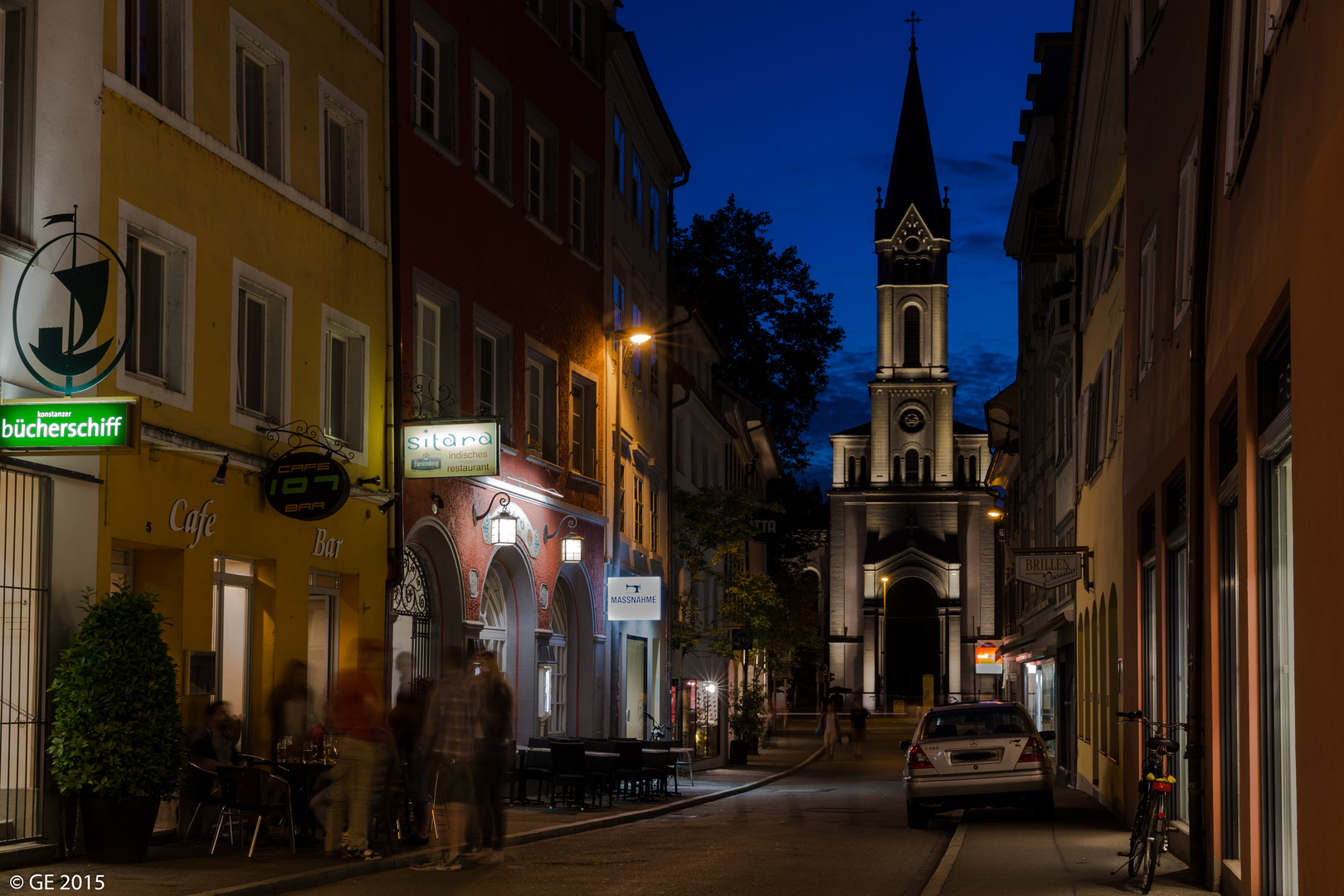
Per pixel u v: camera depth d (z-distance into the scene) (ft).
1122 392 66.39
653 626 112.16
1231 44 36.06
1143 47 58.23
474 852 49.16
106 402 39.22
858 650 337.52
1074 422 100.01
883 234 349.61
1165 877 42.93
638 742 75.41
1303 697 26.27
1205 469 40.68
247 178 54.60
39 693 41.63
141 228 47.55
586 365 93.81
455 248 73.72
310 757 52.24
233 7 54.39
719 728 133.69
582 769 69.97
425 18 71.46
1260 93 31.89
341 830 46.24
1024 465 160.56
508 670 81.41
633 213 108.99
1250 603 33.91
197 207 50.96
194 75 51.65
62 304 43.39
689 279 211.20
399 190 67.56
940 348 345.72
